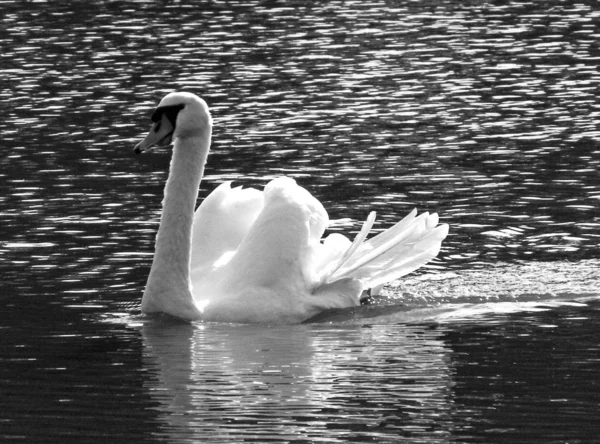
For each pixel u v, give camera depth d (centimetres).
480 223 1834
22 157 2234
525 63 3017
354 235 1791
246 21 3606
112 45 3275
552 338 1378
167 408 1162
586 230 1792
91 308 1488
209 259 1557
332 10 3788
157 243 1474
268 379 1244
